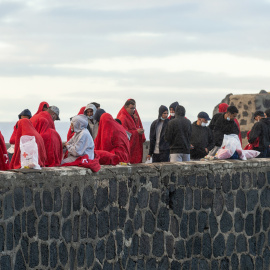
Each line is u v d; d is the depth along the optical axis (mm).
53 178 13375
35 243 12984
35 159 13344
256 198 18500
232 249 17875
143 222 15641
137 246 15516
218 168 17391
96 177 14438
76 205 13953
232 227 17859
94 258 14414
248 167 18219
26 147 13391
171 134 18516
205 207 17141
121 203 15070
